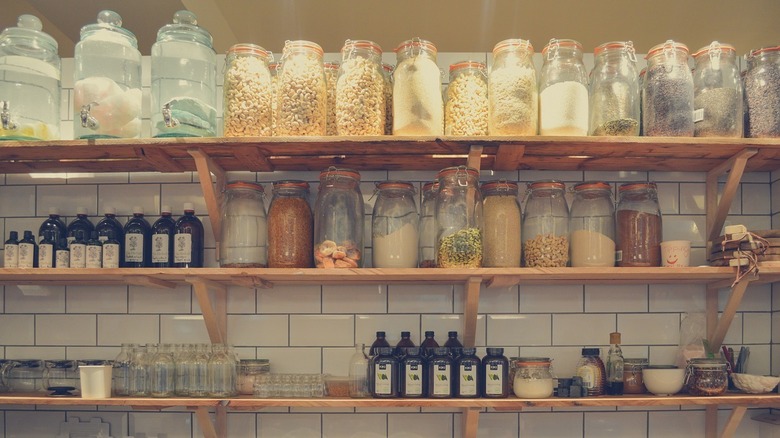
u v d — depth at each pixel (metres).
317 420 2.20
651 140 1.88
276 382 2.04
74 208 2.28
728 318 2.06
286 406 2.11
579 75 1.97
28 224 2.28
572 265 2.06
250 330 2.23
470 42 3.54
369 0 3.16
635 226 2.04
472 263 1.95
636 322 2.22
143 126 2.30
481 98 2.00
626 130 1.94
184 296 2.25
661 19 3.31
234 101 1.95
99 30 2.09
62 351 2.25
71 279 2.09
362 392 2.03
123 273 1.92
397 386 2.00
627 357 2.21
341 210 2.01
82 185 2.28
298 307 2.23
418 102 1.92
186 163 2.13
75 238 2.12
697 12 3.26
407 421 2.19
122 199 2.28
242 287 2.24
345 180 2.04
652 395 2.05
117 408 2.22
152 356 2.07
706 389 1.97
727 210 2.10
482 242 2.01
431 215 2.10
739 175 2.00
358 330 2.22
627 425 2.19
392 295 2.23
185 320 2.24
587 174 2.26
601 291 2.23
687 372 2.06
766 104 1.95
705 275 1.97
